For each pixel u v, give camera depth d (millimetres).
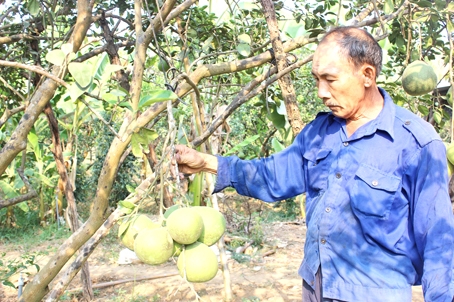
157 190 1801
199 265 1396
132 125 1686
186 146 2037
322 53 1646
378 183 1665
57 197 8523
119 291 5344
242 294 5203
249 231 8203
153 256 1380
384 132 1707
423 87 2432
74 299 5180
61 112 5672
